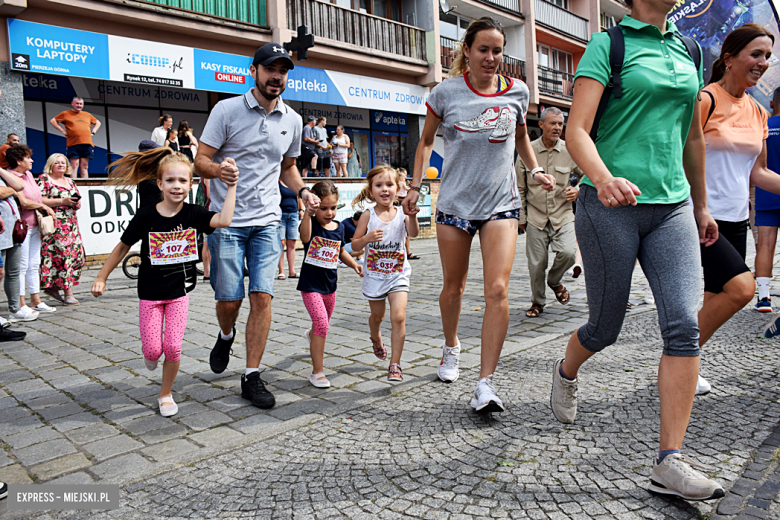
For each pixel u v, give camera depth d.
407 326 5.57
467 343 4.82
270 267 3.67
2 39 10.87
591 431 2.80
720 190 3.54
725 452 2.50
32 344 5.16
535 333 5.05
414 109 19.17
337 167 16.91
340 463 2.61
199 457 2.76
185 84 13.47
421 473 2.46
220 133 3.50
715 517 2.03
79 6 11.46
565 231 5.72
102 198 10.65
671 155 2.32
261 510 2.23
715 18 6.28
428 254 12.95
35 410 3.47
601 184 2.11
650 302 6.14
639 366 3.81
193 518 2.21
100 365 4.42
